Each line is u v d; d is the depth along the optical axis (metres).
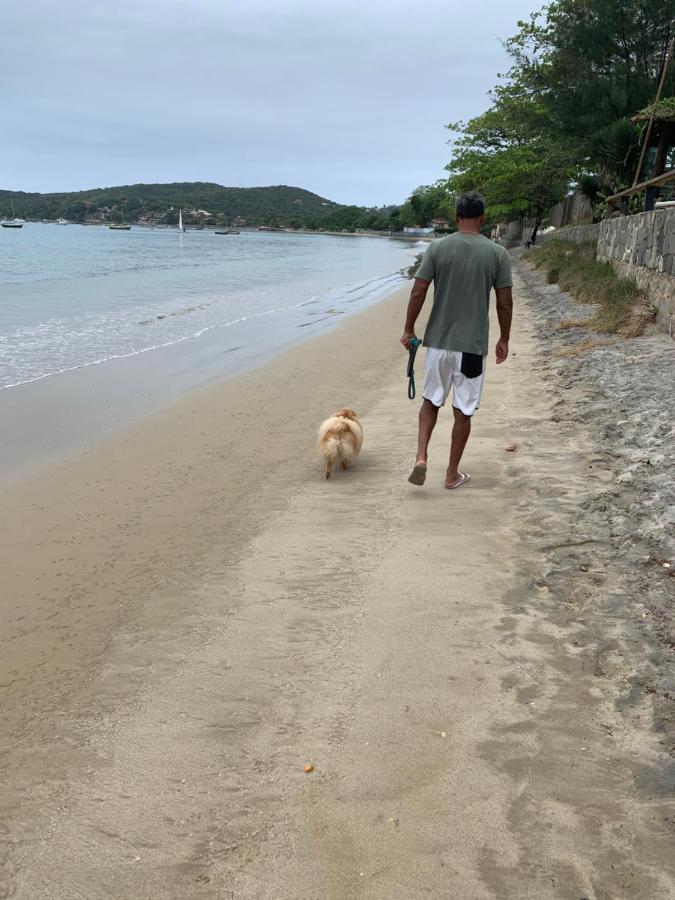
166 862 2.15
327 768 2.51
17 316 16.25
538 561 3.96
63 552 4.63
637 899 1.98
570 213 41.91
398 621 3.44
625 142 22.34
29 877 2.12
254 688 2.99
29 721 2.87
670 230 10.65
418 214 167.00
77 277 29.36
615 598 3.49
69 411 8.36
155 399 8.98
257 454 6.69
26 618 3.78
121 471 6.31
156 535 4.83
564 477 5.16
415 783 2.42
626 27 27.52
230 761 2.57
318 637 3.35
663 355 8.84
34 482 6.06
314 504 5.16
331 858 2.14
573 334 11.37
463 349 4.76
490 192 40.22
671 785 2.35
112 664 3.26
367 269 41.56
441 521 4.61
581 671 2.99
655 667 2.95
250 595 3.82
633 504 4.52
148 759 2.60
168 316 17.31
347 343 13.43
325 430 5.77
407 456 6.09
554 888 2.02
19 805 2.41
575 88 29.48
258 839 2.22
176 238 130.12
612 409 6.77
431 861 2.12
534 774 2.44
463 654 3.15
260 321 16.81
